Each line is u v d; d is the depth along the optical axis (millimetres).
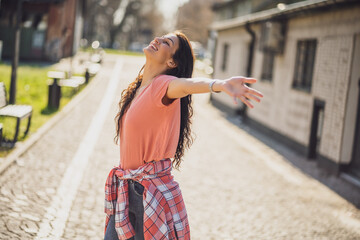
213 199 6141
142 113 2305
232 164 8516
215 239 4723
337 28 8953
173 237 2400
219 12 35531
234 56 17266
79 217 4727
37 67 22766
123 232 2420
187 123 2650
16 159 6438
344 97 8422
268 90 12883
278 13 11336
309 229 5453
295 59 11102
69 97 14211
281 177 7988
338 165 8445
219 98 18766
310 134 9875
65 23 29641
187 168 7676
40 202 4957
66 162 6812
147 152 2385
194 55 2512
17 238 3943
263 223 5449
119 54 52031
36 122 9398
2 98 7297
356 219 6074
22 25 27016
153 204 2354
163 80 2242
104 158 7457
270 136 12492
